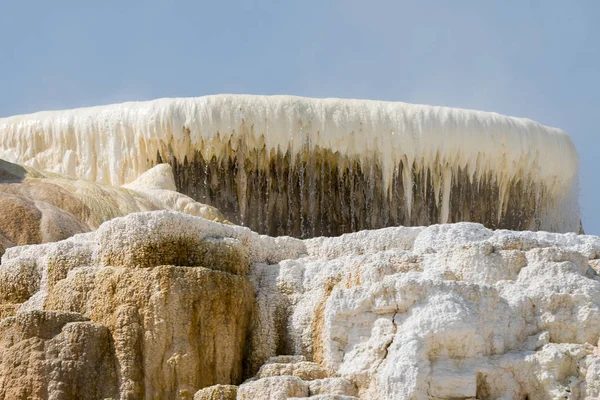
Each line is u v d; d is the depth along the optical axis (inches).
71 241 1467.8
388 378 1195.3
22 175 2075.5
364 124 2640.3
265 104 2628.0
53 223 1847.9
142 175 2333.9
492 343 1232.8
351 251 1450.5
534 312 1261.1
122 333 1331.2
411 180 2642.7
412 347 1202.0
